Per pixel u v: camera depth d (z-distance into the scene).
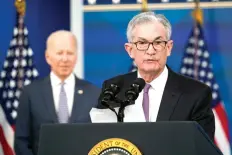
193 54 10.95
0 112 10.91
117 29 11.36
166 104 5.17
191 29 11.09
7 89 11.05
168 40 5.15
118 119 4.27
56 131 3.72
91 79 11.38
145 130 3.63
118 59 11.35
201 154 3.60
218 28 10.99
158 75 5.34
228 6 10.99
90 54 11.38
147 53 5.08
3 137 10.84
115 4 11.37
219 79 10.91
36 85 8.92
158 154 3.59
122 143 3.63
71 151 3.67
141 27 5.08
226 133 10.73
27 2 11.54
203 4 11.08
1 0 11.38
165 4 11.18
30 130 8.63
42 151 3.70
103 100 4.29
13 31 11.28
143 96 5.32
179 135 3.59
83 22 11.40
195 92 5.20
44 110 8.66
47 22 11.64
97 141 3.66
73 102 8.84
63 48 9.04
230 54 10.95
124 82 5.53
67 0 11.78
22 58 11.21
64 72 9.00
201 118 5.10
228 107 10.84
